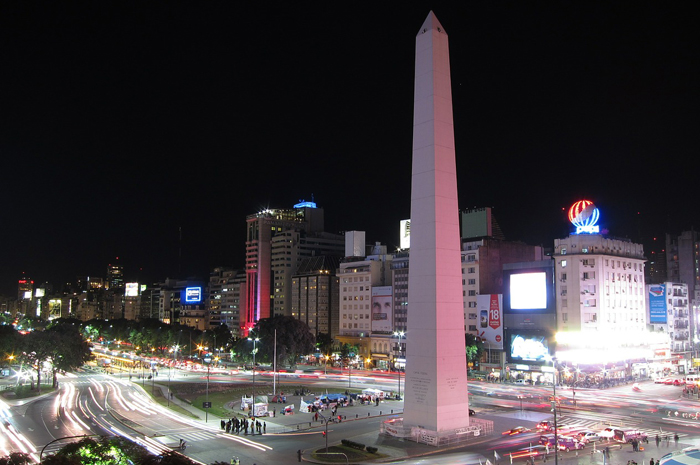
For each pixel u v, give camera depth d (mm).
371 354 193750
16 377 165375
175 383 143750
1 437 77688
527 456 65062
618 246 146500
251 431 80500
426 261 74250
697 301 184875
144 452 43125
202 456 66375
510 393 118562
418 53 77188
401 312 186750
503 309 152875
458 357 74625
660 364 150625
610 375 135750
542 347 139625
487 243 164750
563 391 121188
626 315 145250
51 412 100250
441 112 75250
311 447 71000
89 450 40938
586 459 63906
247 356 171125
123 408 104375
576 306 139625
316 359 199625
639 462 62438
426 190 74438
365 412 98000
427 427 72812
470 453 66625
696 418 89312
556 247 146000
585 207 145875
